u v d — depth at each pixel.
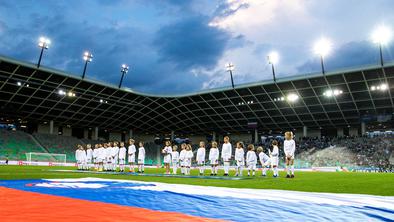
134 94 69.62
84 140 81.12
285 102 65.62
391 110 61.38
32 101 63.78
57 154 67.50
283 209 6.82
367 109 62.56
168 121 82.69
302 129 78.88
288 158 19.80
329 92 59.06
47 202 7.53
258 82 62.25
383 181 15.57
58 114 71.25
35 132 73.75
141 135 95.12
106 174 23.91
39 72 55.75
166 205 7.21
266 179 17.89
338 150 65.19
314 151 67.81
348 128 74.56
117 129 87.19
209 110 74.69
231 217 5.90
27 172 26.31
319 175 23.70
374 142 63.78
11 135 68.88
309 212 6.49
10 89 58.28
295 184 13.73
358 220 5.73
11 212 6.13
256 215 6.13
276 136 83.31
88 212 6.18
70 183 13.65
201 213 6.26
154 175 22.86
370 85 55.81
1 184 12.98
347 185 13.17
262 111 70.50
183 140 95.19
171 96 71.56
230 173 30.02
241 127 80.50
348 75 54.84
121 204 7.28
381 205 7.38
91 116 75.38
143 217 5.74
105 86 64.50
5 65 52.09
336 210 6.71
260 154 24.42
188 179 17.61
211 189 11.07
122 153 30.97
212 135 90.25
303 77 57.81
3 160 60.44
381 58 51.09
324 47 55.69
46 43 55.22
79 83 61.47
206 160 74.06
